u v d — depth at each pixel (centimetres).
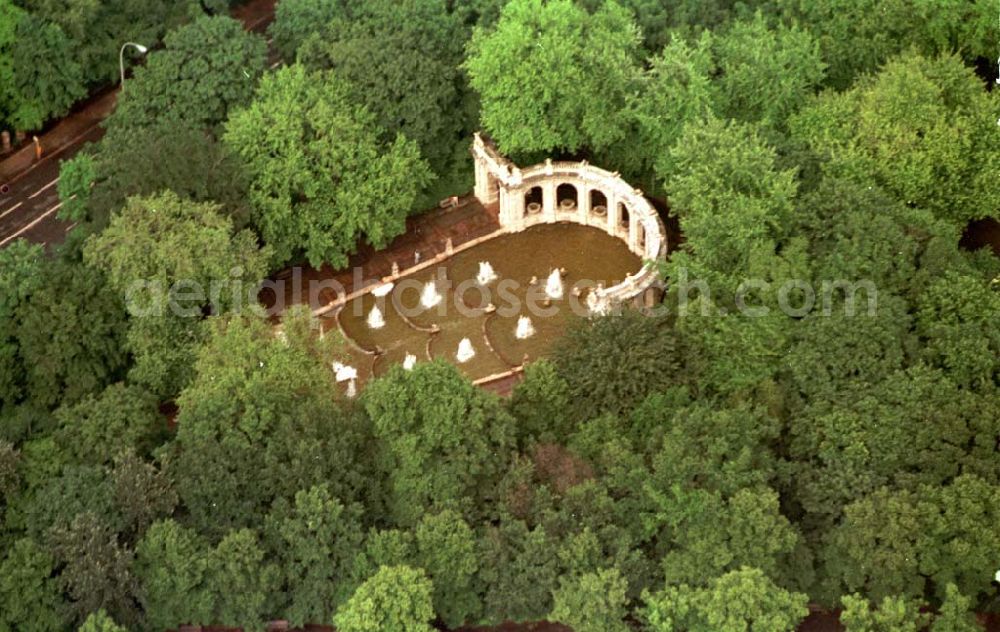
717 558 19788
